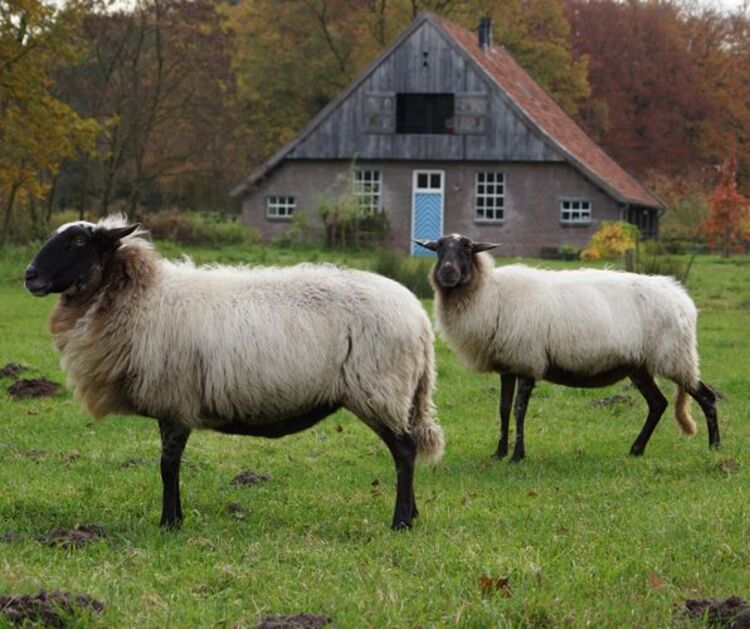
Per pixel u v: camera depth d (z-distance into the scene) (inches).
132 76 1779.0
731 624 246.7
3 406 548.7
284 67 2400.3
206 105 1888.5
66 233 337.4
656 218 2149.4
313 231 1763.0
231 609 257.9
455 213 1830.7
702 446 490.0
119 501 373.1
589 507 370.3
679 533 326.3
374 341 336.2
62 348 343.9
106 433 494.3
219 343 330.0
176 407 335.6
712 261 1608.0
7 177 1337.4
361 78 1828.2
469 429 533.3
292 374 331.3
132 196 1792.6
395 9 2404.0
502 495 394.3
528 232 1802.4
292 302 336.5
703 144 2859.3
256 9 2461.9
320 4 2416.3
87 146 1344.7
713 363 724.0
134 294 335.9
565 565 295.4
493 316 479.2
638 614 257.4
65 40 1327.5
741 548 305.3
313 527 342.6
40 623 239.3
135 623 245.8
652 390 488.1
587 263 1481.3
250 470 425.1
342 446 485.1
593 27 2878.9
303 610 257.6
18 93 1298.0
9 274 1255.5
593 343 477.7
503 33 2448.3
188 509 362.3
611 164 2016.5
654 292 486.6
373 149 1830.7
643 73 2856.8
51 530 325.7
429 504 378.0
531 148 1787.6
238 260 1409.9
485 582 273.4
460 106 1808.6
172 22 1780.3
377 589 270.1
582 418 563.5
